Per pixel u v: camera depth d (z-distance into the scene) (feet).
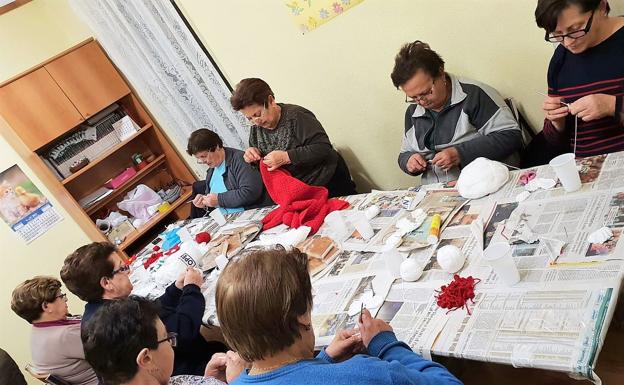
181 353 6.20
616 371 5.10
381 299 4.65
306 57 9.26
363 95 9.10
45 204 12.37
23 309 7.22
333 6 8.31
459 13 7.16
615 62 5.09
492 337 3.59
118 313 4.19
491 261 3.90
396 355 3.54
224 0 9.53
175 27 10.55
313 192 7.32
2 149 11.70
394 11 7.74
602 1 4.85
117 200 14.32
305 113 8.39
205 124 12.14
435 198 5.89
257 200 9.20
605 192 4.42
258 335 2.95
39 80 11.93
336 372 2.81
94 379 7.59
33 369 7.64
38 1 12.53
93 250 6.46
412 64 6.20
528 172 5.35
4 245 11.79
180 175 14.84
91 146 13.03
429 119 6.99
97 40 12.94
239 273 3.08
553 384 5.41
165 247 8.83
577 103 5.00
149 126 13.93
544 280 3.82
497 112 6.47
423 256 4.94
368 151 9.89
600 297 3.40
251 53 9.97
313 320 4.86
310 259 5.94
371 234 5.80
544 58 6.82
